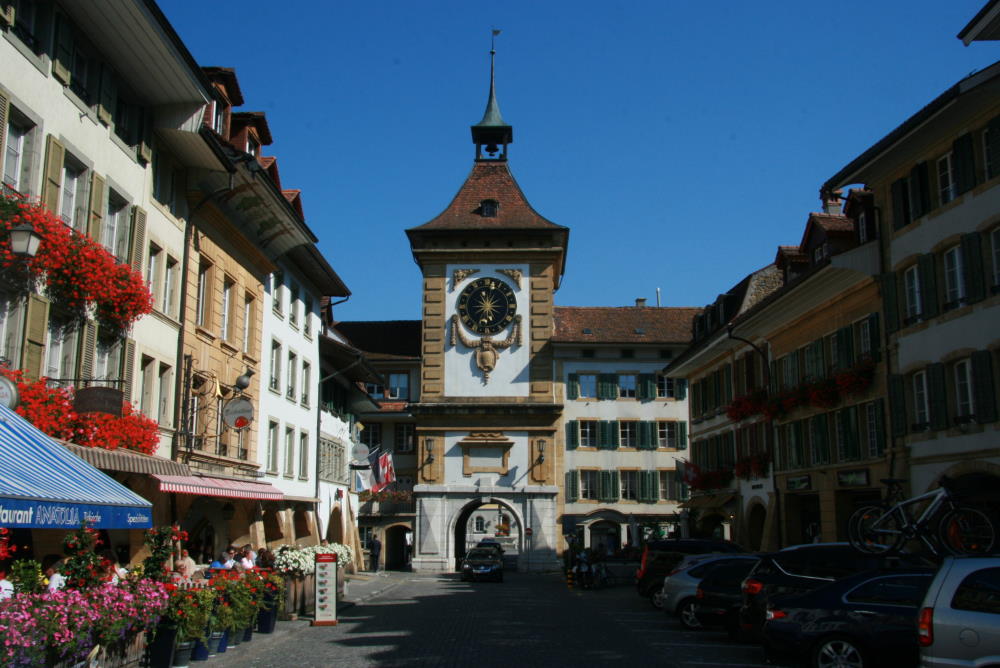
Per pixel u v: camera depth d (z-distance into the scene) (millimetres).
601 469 59281
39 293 18000
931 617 10445
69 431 17438
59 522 11609
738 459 39875
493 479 56125
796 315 33250
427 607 28875
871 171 26844
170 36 20641
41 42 18188
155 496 22844
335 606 22656
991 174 21797
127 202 22031
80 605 11727
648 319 64688
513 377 57188
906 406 25406
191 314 26391
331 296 44219
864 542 14609
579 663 15719
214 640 16594
